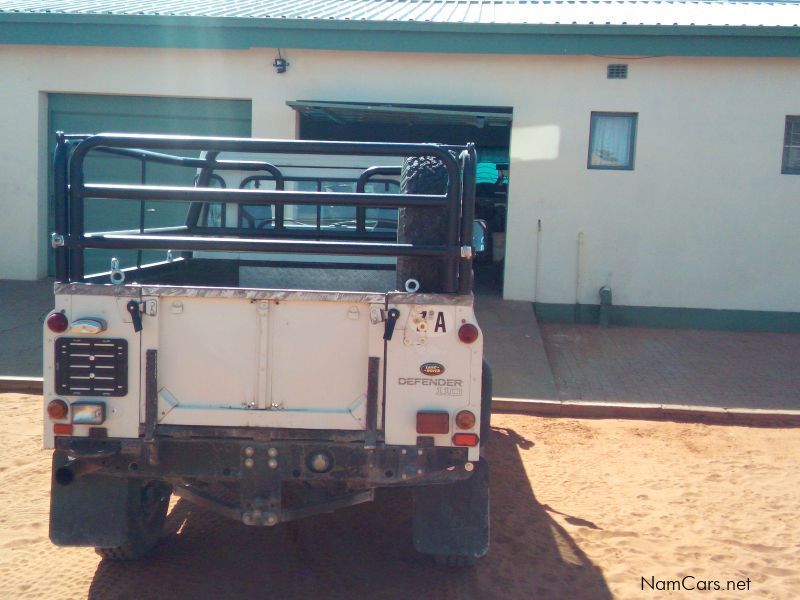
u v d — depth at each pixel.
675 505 6.21
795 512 6.09
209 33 12.96
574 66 12.77
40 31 13.18
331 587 4.79
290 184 8.16
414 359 4.20
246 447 4.21
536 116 12.90
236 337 4.22
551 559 5.21
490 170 17.12
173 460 4.24
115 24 13.03
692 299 12.86
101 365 4.20
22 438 7.38
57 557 5.11
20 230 13.92
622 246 12.91
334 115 13.42
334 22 12.72
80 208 4.21
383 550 5.31
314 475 4.21
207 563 5.09
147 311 4.19
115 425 4.21
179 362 4.23
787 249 12.71
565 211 12.95
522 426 8.36
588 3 15.79
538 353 10.64
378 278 7.14
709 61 12.59
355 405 4.23
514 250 13.04
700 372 10.30
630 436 8.09
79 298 4.20
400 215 4.62
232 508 4.43
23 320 11.54
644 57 12.62
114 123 13.78
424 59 13.01
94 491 4.54
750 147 12.66
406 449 4.21
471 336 4.18
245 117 13.53
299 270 7.16
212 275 7.06
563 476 6.86
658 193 12.80
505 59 12.88
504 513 5.96
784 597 4.78
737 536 5.64
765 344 11.87
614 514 6.01
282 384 4.23
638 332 12.49
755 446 7.82
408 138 15.42
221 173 8.12
